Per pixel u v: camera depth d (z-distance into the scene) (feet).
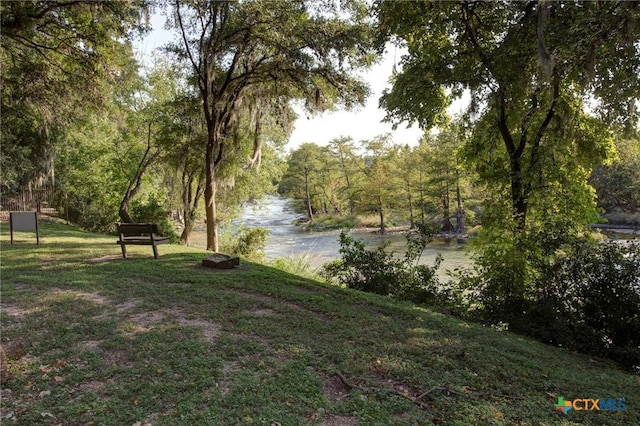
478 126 32.17
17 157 54.90
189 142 55.11
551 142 31.30
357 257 28.81
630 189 96.02
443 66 30.73
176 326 16.01
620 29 20.63
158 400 10.60
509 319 21.77
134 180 61.31
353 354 14.30
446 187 117.50
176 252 36.45
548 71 21.07
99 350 13.79
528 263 22.82
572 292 20.66
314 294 22.93
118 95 63.67
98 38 40.40
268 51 47.06
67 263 29.25
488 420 10.45
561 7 25.27
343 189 173.99
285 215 196.44
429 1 28.17
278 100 50.06
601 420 11.23
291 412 10.34
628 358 17.52
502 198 32.17
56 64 41.73
